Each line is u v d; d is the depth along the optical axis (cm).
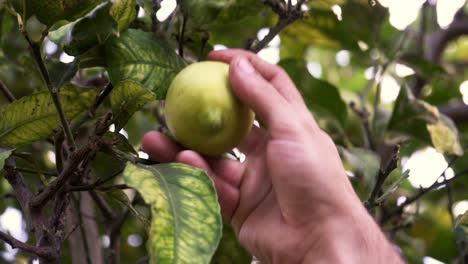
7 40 87
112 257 75
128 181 49
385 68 89
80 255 77
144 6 65
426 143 82
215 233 48
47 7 52
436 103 115
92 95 60
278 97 59
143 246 101
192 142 60
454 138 79
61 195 57
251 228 67
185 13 65
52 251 54
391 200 91
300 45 93
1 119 58
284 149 58
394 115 82
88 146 53
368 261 59
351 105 89
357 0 86
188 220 48
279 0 73
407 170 67
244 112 59
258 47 70
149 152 63
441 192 108
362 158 76
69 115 61
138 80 59
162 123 82
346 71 124
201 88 58
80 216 70
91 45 57
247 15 69
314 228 60
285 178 59
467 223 62
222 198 68
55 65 61
